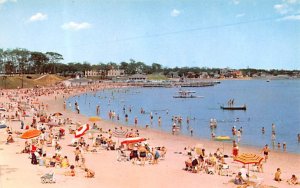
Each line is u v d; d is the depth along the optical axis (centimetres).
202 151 4041
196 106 13100
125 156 3912
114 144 4372
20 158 3678
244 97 17700
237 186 2945
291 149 5300
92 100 15225
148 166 3578
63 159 3394
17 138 4850
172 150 4653
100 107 12369
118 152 3912
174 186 2925
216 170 3438
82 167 3406
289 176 3453
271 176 3412
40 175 3045
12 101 11831
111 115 9238
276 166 3984
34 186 2733
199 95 19000
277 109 12094
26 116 7731
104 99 15900
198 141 5738
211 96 18350
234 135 6612
